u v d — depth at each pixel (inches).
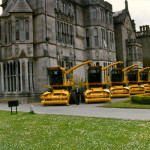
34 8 1029.2
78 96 745.6
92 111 540.4
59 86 771.4
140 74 1240.8
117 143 261.9
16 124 397.7
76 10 1258.0
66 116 464.4
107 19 1398.9
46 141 282.0
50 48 1031.0
